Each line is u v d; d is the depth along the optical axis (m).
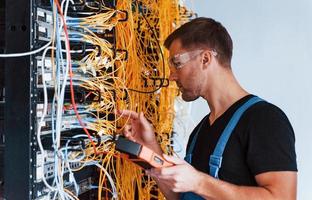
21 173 1.07
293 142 1.17
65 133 1.27
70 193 1.22
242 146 1.19
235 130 1.21
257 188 1.11
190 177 1.04
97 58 1.29
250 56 2.57
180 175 1.02
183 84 1.31
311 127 2.48
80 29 1.28
